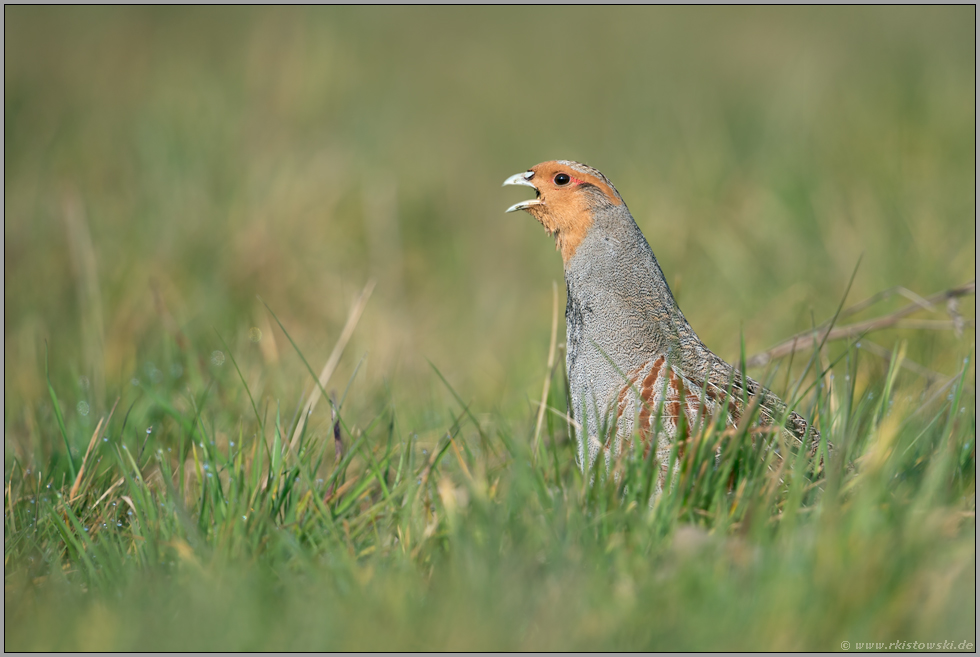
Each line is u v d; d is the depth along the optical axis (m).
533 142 20.55
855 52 20.03
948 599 5.45
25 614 5.79
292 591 5.74
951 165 14.48
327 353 11.73
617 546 5.99
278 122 16.05
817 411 7.38
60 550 6.83
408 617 5.38
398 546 6.46
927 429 7.03
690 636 5.16
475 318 14.54
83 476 7.65
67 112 17.50
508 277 16.30
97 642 5.25
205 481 6.97
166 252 13.11
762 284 13.18
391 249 14.70
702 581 5.47
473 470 7.39
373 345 12.07
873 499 5.83
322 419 9.43
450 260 15.97
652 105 19.95
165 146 15.05
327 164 15.27
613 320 7.75
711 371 7.52
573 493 6.48
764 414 7.26
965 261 11.86
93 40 19.98
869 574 5.38
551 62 23.72
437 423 9.44
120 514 7.37
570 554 5.88
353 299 13.10
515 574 5.66
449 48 24.45
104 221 13.96
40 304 12.77
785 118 16.72
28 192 14.80
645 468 6.52
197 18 20.83
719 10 24.95
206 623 5.38
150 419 9.32
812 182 14.55
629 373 7.52
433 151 19.47
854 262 12.69
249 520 6.52
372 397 10.22
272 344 10.57
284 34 17.75
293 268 13.37
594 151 19.38
